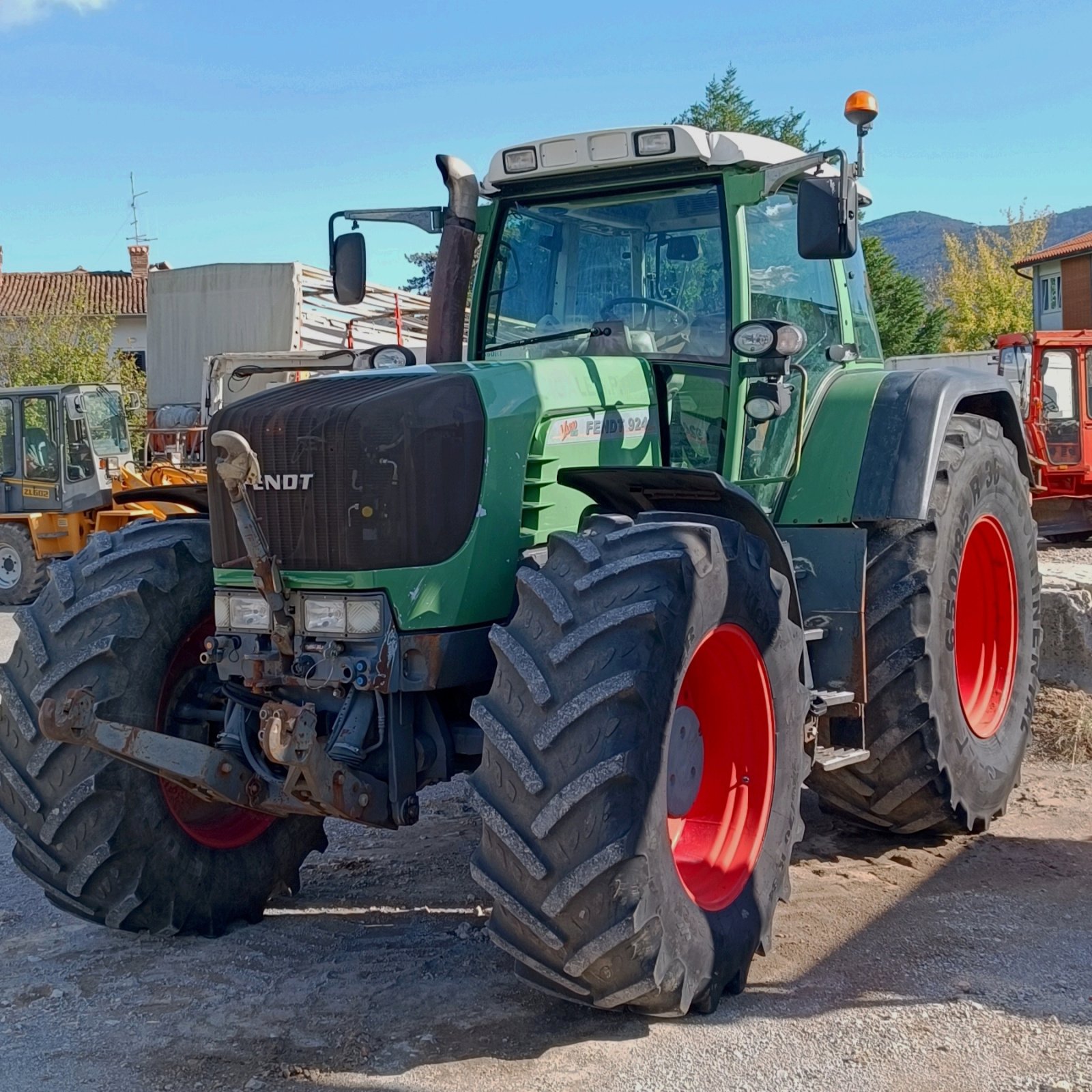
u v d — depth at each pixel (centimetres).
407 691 350
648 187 438
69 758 376
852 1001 337
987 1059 301
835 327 495
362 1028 331
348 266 472
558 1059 309
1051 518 1440
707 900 339
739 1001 341
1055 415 1429
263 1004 349
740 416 416
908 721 436
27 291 3950
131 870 383
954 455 466
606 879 299
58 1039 330
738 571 345
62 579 398
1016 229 5066
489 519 362
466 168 456
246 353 1505
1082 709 622
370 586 346
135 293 3891
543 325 456
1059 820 502
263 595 359
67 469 1416
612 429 405
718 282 424
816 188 382
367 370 409
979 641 522
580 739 304
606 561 330
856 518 434
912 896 416
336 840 507
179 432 1623
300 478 352
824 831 495
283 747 324
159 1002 353
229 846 409
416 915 420
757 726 364
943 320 3800
